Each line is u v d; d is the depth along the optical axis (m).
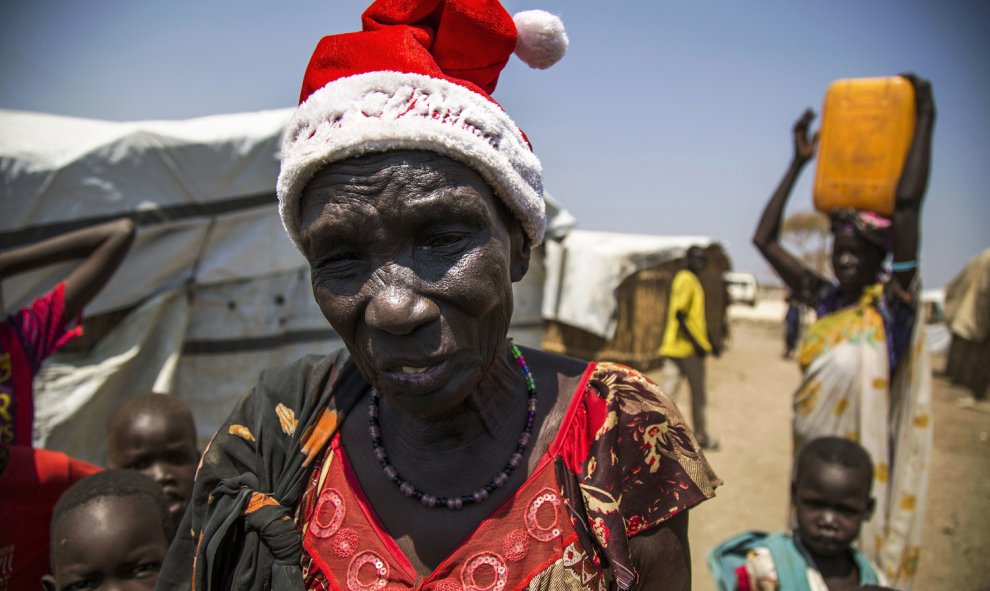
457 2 1.12
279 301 5.71
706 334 8.18
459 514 1.16
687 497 1.18
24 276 4.65
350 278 1.04
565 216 8.71
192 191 5.20
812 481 2.87
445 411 1.08
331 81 1.11
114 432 2.75
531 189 1.13
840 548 2.84
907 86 3.66
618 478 1.17
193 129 5.24
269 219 5.54
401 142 0.99
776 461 7.91
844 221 3.81
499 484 1.16
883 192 3.71
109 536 1.91
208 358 5.57
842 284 3.86
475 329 1.05
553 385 1.26
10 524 2.24
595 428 1.20
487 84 1.22
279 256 5.61
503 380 1.22
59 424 4.79
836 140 3.85
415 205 0.99
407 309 0.99
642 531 1.17
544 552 1.11
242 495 1.21
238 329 5.61
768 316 26.56
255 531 1.19
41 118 5.28
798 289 4.23
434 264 1.01
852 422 3.70
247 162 5.34
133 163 4.98
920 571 5.29
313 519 1.21
